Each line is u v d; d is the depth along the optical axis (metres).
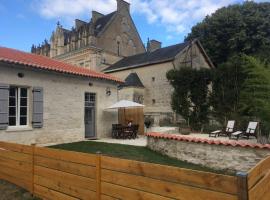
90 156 4.73
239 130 16.27
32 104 12.92
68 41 41.88
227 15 38.72
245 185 2.87
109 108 16.80
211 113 18.73
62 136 14.31
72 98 14.98
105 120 17.22
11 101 12.39
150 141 12.12
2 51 14.06
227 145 8.74
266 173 3.84
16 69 12.30
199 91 18.95
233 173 8.55
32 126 12.89
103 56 39.09
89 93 16.45
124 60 38.06
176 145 10.36
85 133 16.30
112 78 17.34
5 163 7.01
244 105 15.58
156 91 30.73
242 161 8.43
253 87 13.78
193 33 42.34
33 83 12.99
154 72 31.19
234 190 2.98
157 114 26.39
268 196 3.82
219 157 8.94
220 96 17.98
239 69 17.22
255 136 14.44
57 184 5.40
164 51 33.19
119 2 43.16
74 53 39.94
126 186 4.17
